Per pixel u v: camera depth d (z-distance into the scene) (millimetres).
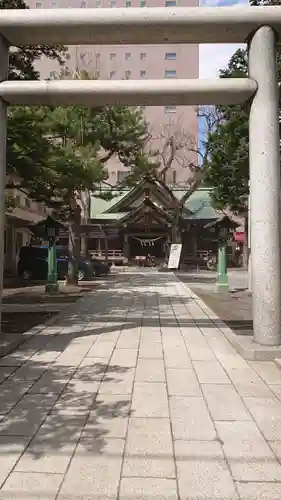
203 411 4289
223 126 11516
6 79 6906
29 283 19812
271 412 4266
